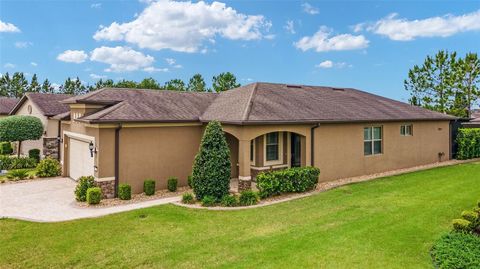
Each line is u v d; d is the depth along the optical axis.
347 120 15.88
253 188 14.16
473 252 6.80
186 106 16.84
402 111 20.11
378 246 7.59
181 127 15.09
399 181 15.07
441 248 7.09
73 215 10.76
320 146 15.41
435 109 31.78
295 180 13.21
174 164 14.95
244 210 10.91
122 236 8.74
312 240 8.05
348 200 11.88
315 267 6.66
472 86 29.94
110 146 13.23
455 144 22.19
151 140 14.25
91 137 13.84
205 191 11.89
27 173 18.19
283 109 15.34
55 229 9.33
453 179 15.04
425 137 20.30
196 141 15.59
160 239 8.49
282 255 7.27
